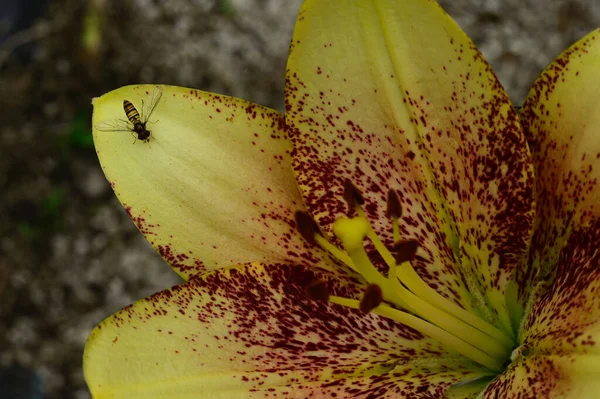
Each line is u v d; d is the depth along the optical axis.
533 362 0.30
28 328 0.57
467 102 0.31
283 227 0.33
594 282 0.29
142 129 0.33
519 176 0.31
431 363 0.32
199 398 0.31
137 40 0.61
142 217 0.33
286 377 0.32
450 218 0.32
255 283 0.32
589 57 0.30
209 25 0.60
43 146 0.60
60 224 0.59
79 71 0.61
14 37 0.61
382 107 0.32
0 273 0.58
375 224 0.32
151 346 0.32
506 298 0.32
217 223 0.33
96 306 0.57
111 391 0.31
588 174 0.30
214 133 0.33
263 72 0.60
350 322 0.32
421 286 0.31
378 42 0.31
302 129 0.32
